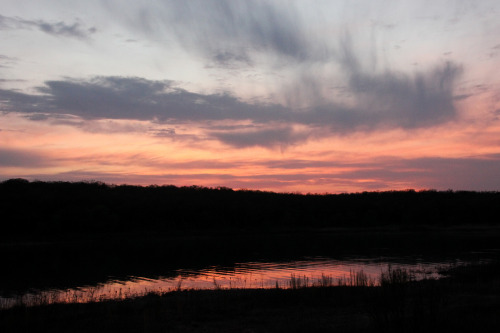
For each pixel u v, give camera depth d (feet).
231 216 298.76
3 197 238.89
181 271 114.01
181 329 36.47
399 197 362.74
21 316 42.55
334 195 380.17
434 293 32.09
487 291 49.42
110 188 322.34
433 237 235.81
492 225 301.22
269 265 124.88
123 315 43.19
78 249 186.50
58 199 258.16
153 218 275.39
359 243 205.16
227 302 49.29
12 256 159.33
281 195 369.71
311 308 44.24
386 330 27.40
